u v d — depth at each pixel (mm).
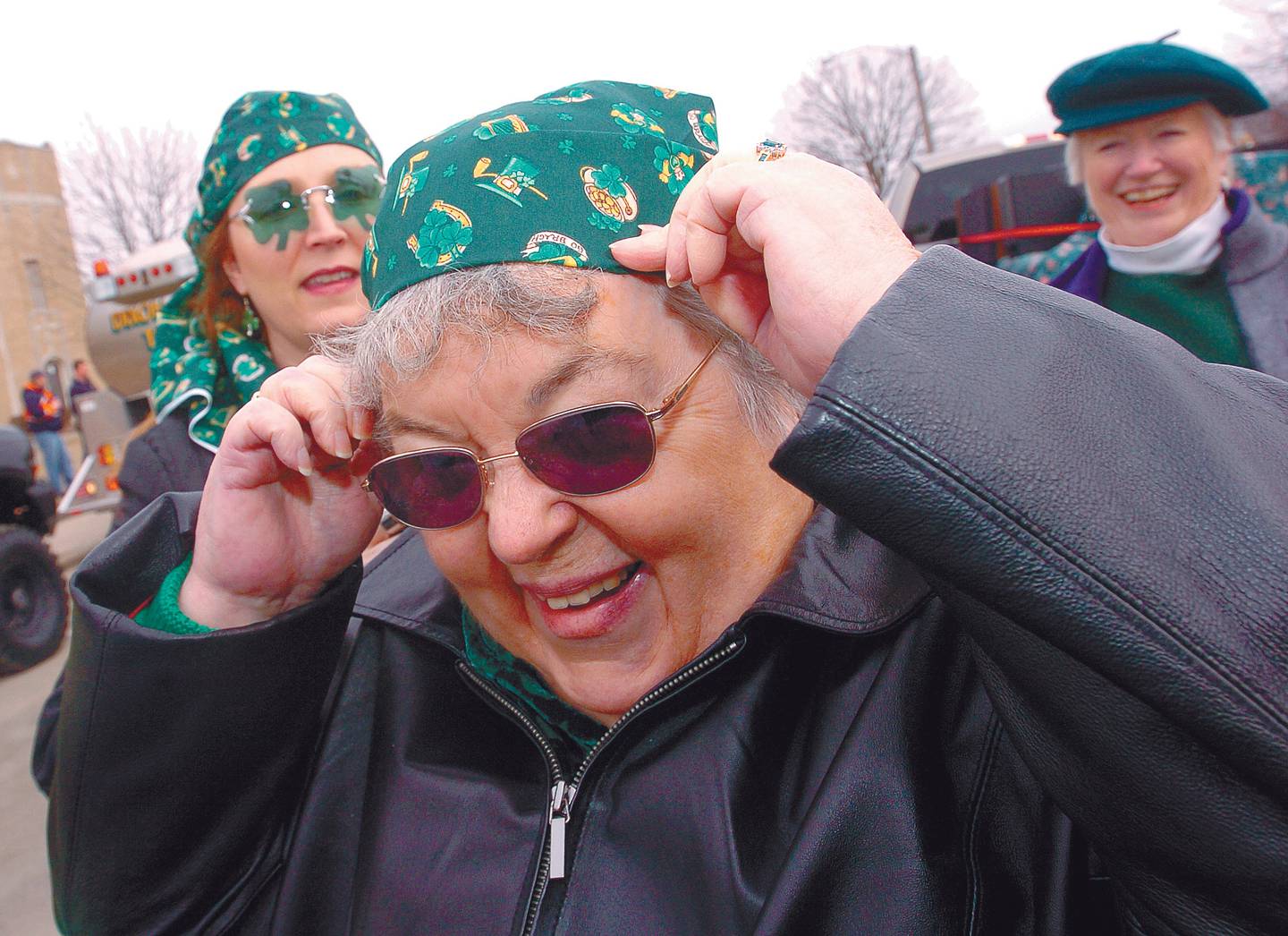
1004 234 4645
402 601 1309
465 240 956
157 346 2184
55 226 26953
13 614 5207
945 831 928
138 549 1218
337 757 1264
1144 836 735
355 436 1114
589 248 959
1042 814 947
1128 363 703
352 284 2102
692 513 1019
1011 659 756
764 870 959
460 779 1160
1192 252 2389
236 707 1130
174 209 23641
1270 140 4145
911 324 716
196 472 1990
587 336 951
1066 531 649
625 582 1072
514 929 1039
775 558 1101
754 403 1063
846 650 1066
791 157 884
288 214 2016
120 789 1113
